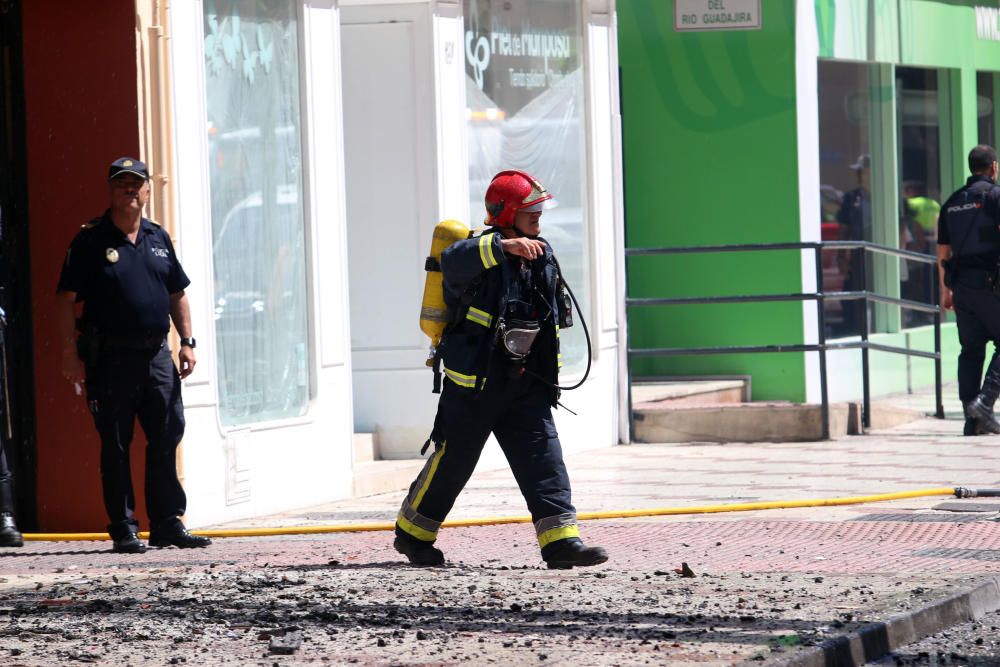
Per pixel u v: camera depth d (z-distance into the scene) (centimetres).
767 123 5906
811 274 5916
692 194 6006
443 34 4725
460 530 3731
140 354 3400
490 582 2933
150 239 3428
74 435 3747
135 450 3734
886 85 6825
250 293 4078
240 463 3969
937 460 4850
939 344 6097
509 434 3056
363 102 4744
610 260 5444
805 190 5909
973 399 5466
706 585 2881
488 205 3052
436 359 3077
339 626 2548
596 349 5366
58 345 3738
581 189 5369
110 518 3444
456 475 3112
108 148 3669
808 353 5878
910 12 7006
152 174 3694
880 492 4197
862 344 5603
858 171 6575
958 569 3044
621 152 5528
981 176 5494
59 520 3769
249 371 4075
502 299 2972
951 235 5469
